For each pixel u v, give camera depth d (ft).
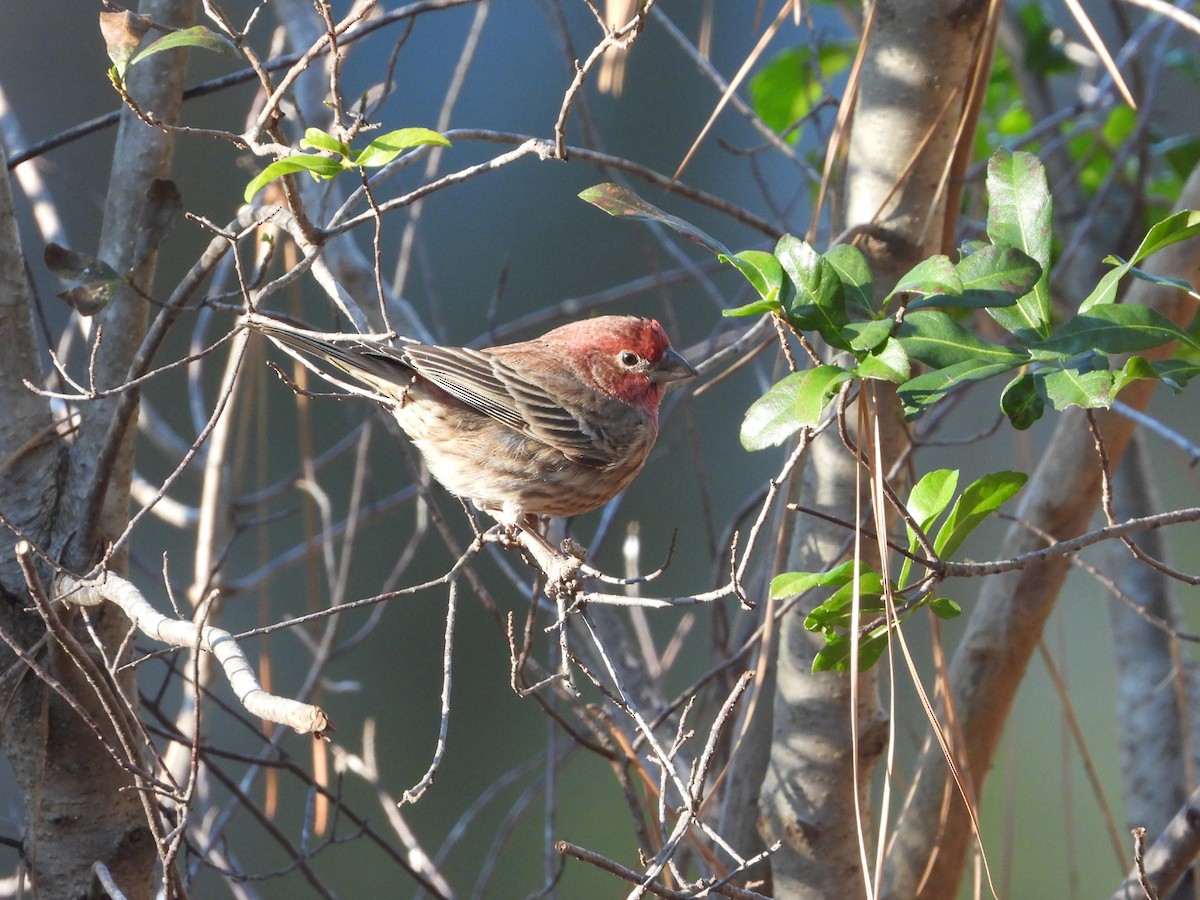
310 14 35.68
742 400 59.52
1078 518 27.78
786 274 18.75
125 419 23.93
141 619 20.68
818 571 26.07
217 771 27.50
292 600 55.67
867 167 26.12
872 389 18.34
